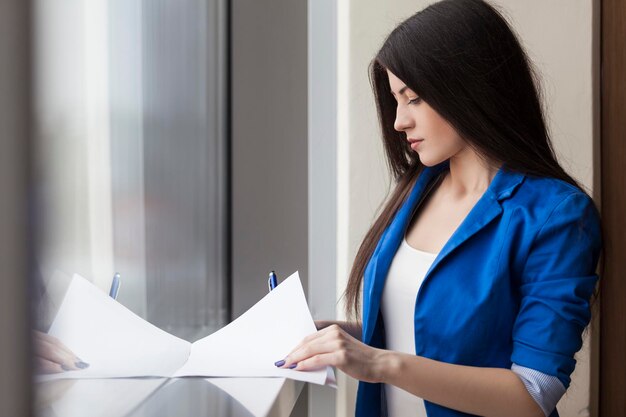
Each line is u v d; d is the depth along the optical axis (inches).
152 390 39.4
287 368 44.4
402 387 44.8
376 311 56.4
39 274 29.8
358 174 81.4
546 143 53.6
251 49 77.2
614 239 84.2
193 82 67.7
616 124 84.0
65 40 37.1
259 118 77.4
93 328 35.8
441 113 51.5
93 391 34.4
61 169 35.8
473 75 50.9
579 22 82.6
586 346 82.6
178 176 63.2
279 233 77.6
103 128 44.4
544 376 45.4
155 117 56.7
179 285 64.2
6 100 13.1
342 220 81.4
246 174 77.4
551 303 46.2
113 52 46.7
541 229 47.7
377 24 81.4
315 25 82.1
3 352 13.5
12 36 13.2
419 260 54.6
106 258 45.2
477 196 54.4
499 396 45.3
